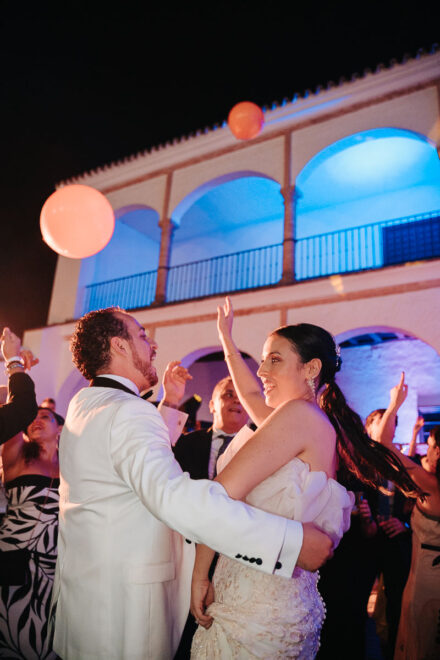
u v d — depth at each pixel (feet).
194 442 10.93
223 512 3.78
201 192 34.65
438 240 33.68
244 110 19.19
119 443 4.62
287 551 3.89
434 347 22.82
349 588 10.19
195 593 4.57
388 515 12.50
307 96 29.94
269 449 4.21
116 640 4.50
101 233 11.95
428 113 25.80
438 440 10.48
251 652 4.05
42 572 8.32
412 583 10.05
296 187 29.78
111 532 4.70
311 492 4.27
